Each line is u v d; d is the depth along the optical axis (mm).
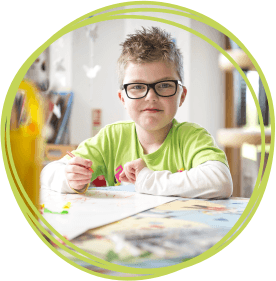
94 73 1770
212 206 648
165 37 951
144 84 880
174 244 466
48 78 1759
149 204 659
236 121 1523
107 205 653
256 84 1046
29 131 640
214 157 790
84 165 773
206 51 1557
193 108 1598
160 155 965
